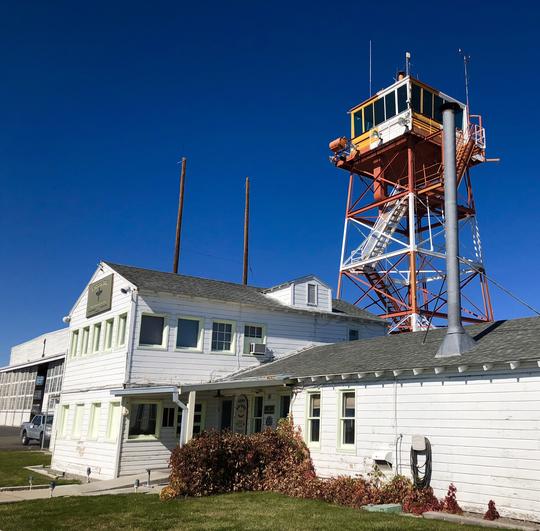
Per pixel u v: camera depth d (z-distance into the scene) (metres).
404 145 30.58
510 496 11.99
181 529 10.55
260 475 16.36
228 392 22.23
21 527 10.90
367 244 31.69
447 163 16.56
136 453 20.73
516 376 12.40
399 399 14.83
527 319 15.80
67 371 26.27
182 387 18.00
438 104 32.16
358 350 19.12
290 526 10.63
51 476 21.05
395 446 14.66
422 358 14.91
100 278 24.92
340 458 16.23
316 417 17.61
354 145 33.06
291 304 25.75
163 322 22.36
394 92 31.88
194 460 15.05
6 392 57.47
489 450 12.56
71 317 27.30
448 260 15.48
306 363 19.98
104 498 14.41
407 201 30.42
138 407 21.19
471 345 14.54
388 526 10.47
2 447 33.28
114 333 22.58
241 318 24.20
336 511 12.25
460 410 13.32
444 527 10.45
